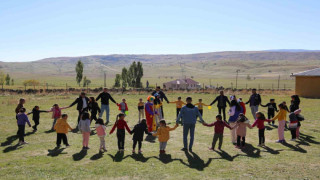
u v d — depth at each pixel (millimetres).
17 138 12828
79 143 11938
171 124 16375
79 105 15289
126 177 7848
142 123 10469
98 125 10641
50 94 38250
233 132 11977
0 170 8430
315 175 7988
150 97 14281
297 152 10406
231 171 8328
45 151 10688
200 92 41969
